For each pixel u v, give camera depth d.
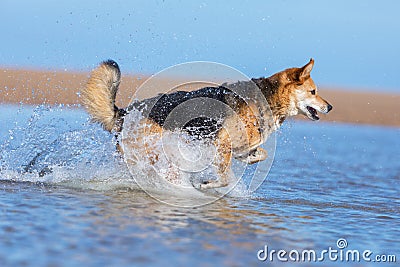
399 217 9.07
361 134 24.50
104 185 9.77
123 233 6.85
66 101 15.97
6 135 13.79
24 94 20.20
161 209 8.37
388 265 6.48
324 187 11.80
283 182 12.10
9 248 6.00
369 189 11.90
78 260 5.74
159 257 6.02
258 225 7.88
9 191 8.82
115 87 9.78
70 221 7.23
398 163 16.67
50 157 10.34
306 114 11.00
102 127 9.89
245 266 5.97
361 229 8.09
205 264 5.90
